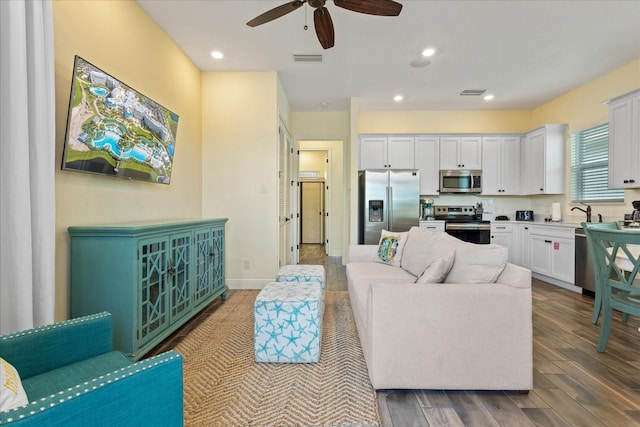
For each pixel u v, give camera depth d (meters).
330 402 1.61
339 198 6.84
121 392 0.80
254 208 3.89
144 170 2.49
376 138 5.27
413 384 1.67
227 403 1.60
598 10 2.60
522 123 5.40
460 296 1.64
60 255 1.82
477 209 5.34
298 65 3.67
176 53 3.20
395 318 1.65
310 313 2.02
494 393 1.69
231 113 3.86
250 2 2.53
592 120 4.11
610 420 1.47
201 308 2.83
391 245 3.16
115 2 2.28
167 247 2.27
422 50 3.29
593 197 4.12
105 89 2.00
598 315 2.66
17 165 1.37
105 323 1.30
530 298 1.65
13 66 1.36
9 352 1.04
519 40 3.09
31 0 1.45
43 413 0.68
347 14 2.66
